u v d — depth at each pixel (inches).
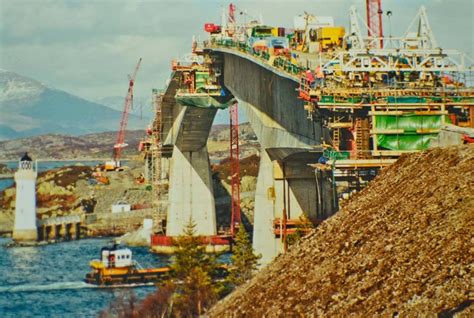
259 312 6008.9
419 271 4813.0
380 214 6018.7
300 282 5954.7
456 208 5246.1
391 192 6299.2
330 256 5974.4
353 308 5002.5
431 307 4365.2
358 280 5295.3
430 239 5078.7
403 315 4485.7
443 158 6181.1
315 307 5388.8
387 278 5039.4
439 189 5703.7
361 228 6033.5
